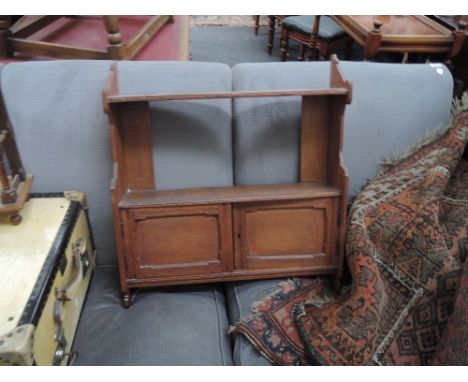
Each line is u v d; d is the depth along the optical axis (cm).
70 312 103
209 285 123
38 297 84
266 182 123
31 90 115
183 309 112
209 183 122
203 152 120
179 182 120
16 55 158
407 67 129
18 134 115
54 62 119
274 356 100
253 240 113
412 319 103
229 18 441
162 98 98
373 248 111
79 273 103
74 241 107
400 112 125
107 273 125
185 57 172
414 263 107
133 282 112
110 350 101
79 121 115
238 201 108
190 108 117
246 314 109
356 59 306
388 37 174
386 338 102
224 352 103
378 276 105
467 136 116
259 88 119
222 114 119
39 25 177
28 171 117
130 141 114
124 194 112
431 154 120
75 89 115
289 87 119
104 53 149
